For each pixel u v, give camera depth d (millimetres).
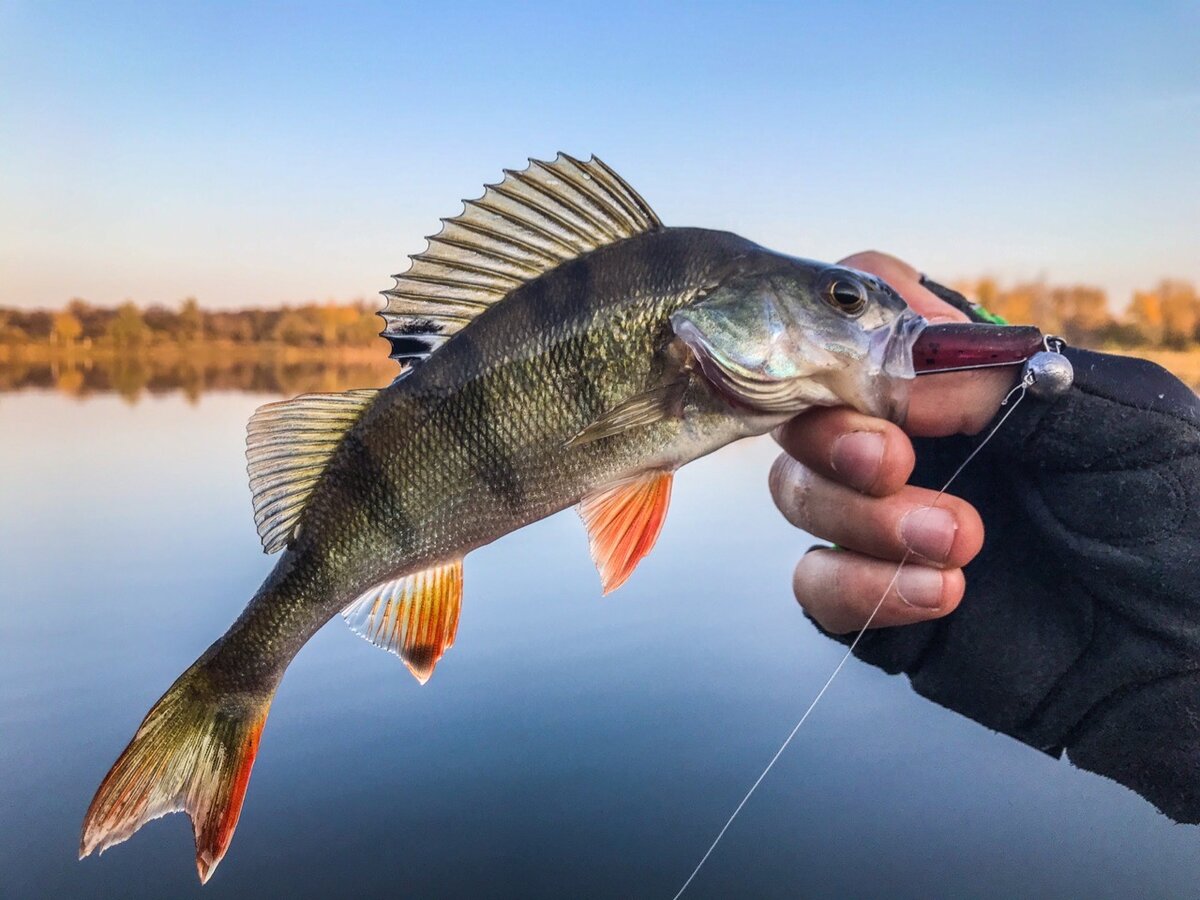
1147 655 224
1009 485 241
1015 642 246
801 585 258
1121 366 213
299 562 228
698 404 232
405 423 226
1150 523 212
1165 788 225
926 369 210
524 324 226
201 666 225
